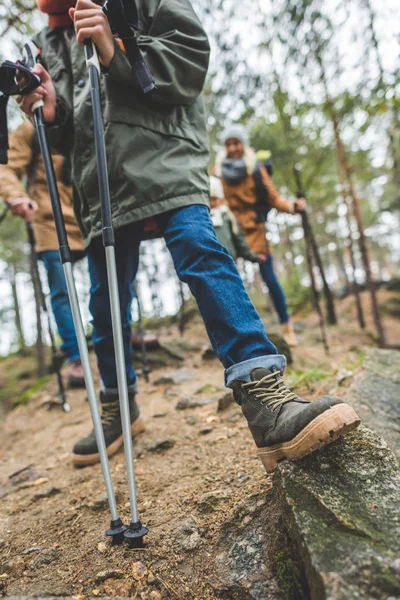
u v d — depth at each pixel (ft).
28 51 4.95
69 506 5.16
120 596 3.35
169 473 5.45
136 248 5.42
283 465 3.62
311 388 7.50
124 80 4.20
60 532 4.55
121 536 3.99
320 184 25.75
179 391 9.63
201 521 4.14
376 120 16.39
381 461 3.60
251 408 3.82
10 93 4.47
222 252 4.25
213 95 16.44
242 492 4.41
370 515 3.06
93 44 4.02
